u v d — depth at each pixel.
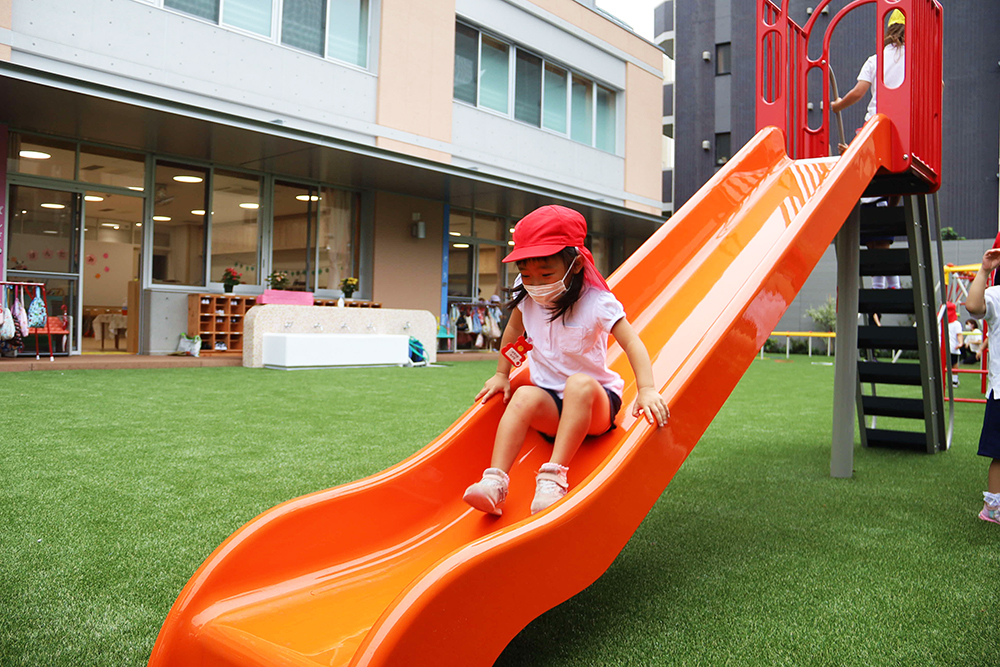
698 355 1.94
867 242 4.70
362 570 1.65
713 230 3.22
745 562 2.26
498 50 12.82
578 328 1.88
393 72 10.85
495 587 1.29
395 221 11.96
